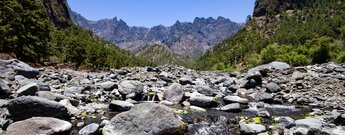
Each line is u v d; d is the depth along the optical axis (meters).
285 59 87.94
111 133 9.87
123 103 13.40
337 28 162.38
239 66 164.50
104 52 110.75
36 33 46.59
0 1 41.38
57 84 19.75
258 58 117.56
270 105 15.25
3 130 9.66
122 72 30.55
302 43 161.62
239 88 19.80
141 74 28.95
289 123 10.78
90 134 9.95
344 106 14.56
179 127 10.16
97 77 25.58
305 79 21.47
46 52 51.38
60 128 9.78
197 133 10.44
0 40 38.34
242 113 13.25
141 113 10.05
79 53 74.62
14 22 41.22
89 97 16.16
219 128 11.05
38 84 15.20
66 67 46.38
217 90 19.25
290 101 16.19
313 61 79.94
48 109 10.85
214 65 175.38
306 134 9.34
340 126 10.80
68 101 13.00
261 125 10.50
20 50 41.97
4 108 11.53
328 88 18.97
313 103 15.41
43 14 52.19
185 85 20.86
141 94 16.44
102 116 12.30
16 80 17.41
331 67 27.80
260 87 19.98
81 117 11.98
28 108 10.52
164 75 26.98
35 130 9.34
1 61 19.61
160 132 9.71
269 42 179.88
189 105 14.78
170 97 15.84
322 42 80.00
